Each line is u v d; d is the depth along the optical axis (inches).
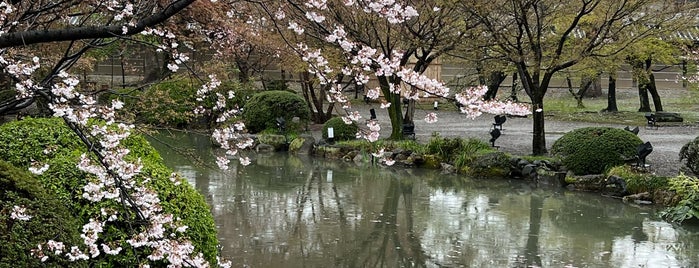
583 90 879.7
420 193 412.2
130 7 165.6
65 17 207.3
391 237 305.4
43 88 151.6
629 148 422.3
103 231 163.5
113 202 165.2
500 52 484.4
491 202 387.5
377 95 211.0
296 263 261.6
